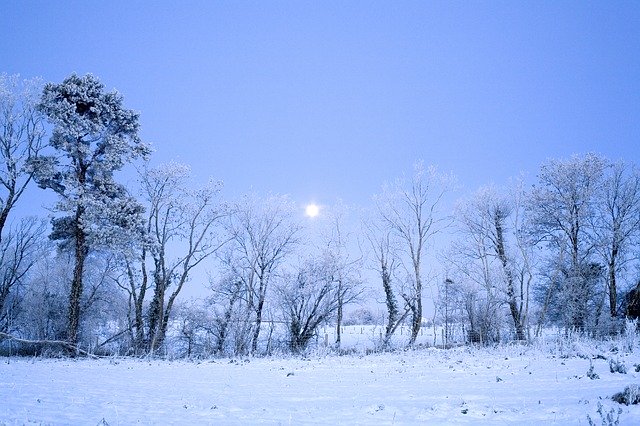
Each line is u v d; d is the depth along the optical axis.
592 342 21.73
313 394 10.22
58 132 26.16
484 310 34.31
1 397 9.25
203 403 8.82
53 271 35.44
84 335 33.41
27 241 36.34
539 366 14.27
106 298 35.59
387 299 36.44
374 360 21.28
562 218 34.81
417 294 34.62
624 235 33.44
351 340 38.69
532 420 6.14
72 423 6.46
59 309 34.06
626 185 34.31
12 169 25.73
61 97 27.20
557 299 34.25
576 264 33.50
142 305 31.06
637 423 5.62
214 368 18.50
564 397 8.04
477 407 7.33
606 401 7.29
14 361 20.23
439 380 12.34
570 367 13.38
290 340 34.47
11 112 26.11
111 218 27.14
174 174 31.23
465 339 36.78
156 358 25.97
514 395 8.69
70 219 27.78
